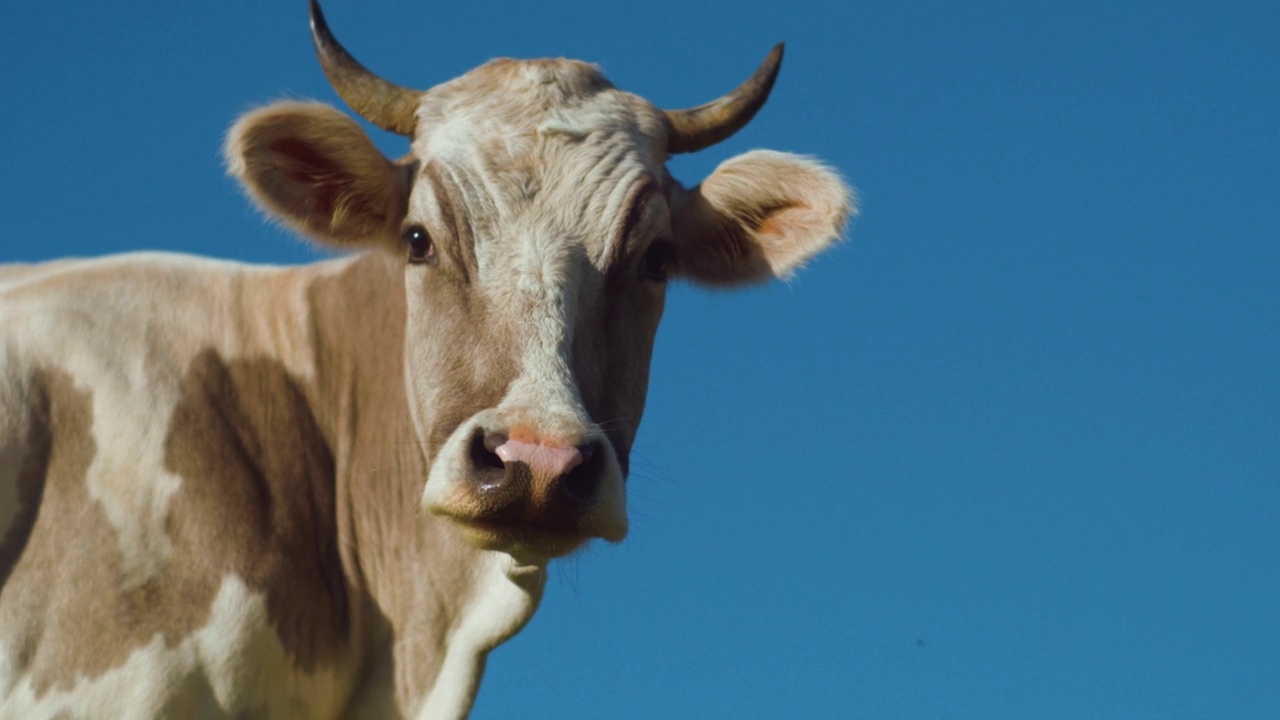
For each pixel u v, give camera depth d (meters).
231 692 7.33
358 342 8.23
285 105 7.64
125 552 7.35
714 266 8.54
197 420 7.75
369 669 7.94
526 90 7.80
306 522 7.84
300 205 7.96
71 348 7.72
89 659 7.17
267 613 7.46
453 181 7.42
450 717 7.92
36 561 7.34
